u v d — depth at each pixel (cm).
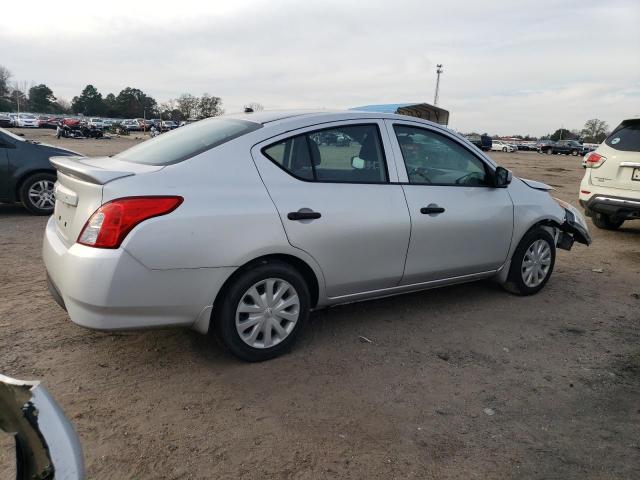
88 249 289
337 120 376
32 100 12556
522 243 484
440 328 420
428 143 421
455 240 425
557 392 328
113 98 12731
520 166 2852
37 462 130
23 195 799
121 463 246
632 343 407
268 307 342
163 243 294
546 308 476
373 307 461
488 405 309
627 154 734
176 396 304
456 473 249
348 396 312
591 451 270
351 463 253
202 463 249
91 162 373
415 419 291
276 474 243
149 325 304
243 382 323
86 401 295
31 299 443
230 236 314
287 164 348
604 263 654
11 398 133
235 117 392
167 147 362
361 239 369
